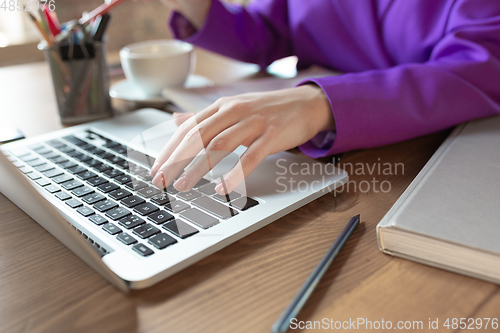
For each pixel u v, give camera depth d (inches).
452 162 16.2
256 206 14.8
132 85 32.0
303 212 15.4
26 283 11.9
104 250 12.4
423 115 20.2
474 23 23.5
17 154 20.1
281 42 37.1
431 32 26.4
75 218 14.1
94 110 26.2
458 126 20.9
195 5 33.2
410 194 13.9
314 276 11.4
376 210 15.4
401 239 12.3
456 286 11.3
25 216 15.5
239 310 10.7
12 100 30.5
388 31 28.7
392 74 21.5
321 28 32.4
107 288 11.6
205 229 13.3
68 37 25.0
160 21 66.9
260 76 34.9
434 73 21.3
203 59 42.7
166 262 11.8
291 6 34.9
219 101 18.6
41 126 25.5
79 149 20.5
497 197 13.5
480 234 11.6
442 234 11.6
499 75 21.8
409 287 11.3
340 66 33.3
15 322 10.5
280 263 12.5
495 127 20.3
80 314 10.7
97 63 25.6
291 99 19.2
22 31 50.0
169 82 29.1
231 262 12.6
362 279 11.7
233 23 34.1
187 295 11.3
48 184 16.7
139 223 13.7
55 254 13.2
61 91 25.4
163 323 10.3
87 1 54.2
